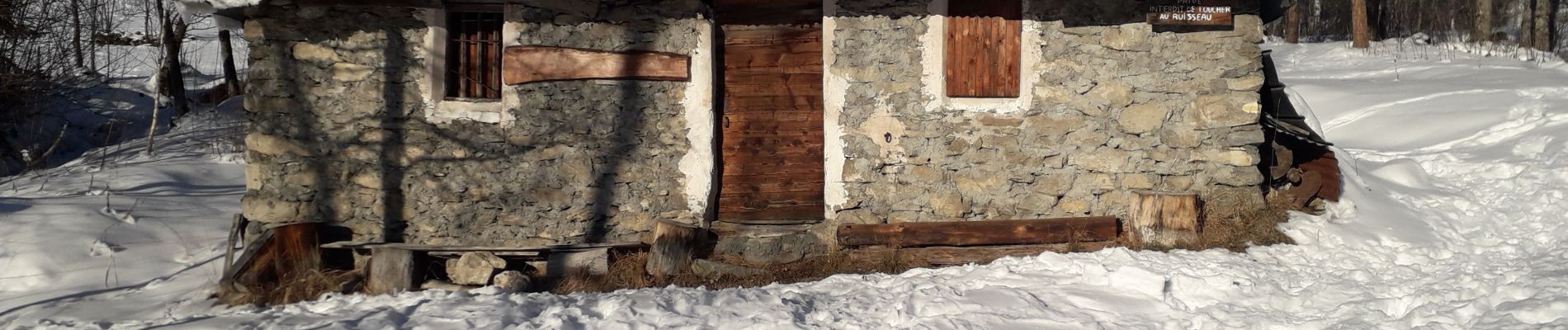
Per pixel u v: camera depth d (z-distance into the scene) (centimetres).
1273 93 786
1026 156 701
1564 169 823
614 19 695
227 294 607
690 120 705
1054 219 693
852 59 697
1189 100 699
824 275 662
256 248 647
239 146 1227
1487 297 482
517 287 634
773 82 727
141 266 688
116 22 2181
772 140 730
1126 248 657
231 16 701
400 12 683
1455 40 2195
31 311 586
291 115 686
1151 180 703
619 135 702
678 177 710
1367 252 638
